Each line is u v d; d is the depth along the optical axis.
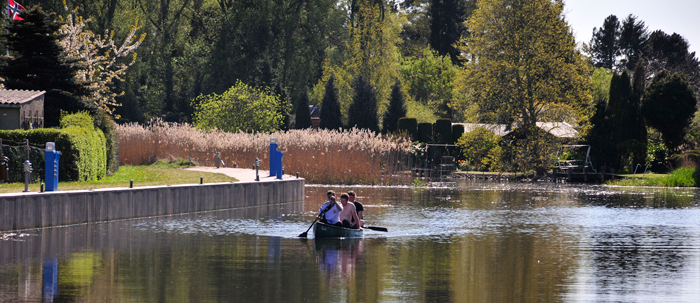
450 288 19.92
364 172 64.12
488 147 85.19
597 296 19.06
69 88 50.88
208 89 121.31
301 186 51.78
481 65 82.44
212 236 30.45
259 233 31.67
